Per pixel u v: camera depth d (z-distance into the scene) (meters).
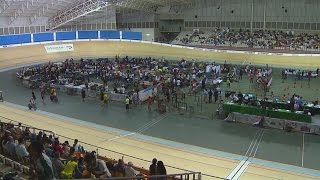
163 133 23.55
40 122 24.28
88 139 21.16
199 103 30.81
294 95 29.41
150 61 49.47
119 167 12.10
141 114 28.00
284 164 18.52
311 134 23.67
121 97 31.47
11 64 49.62
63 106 29.80
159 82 35.34
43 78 37.34
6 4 49.66
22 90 35.22
